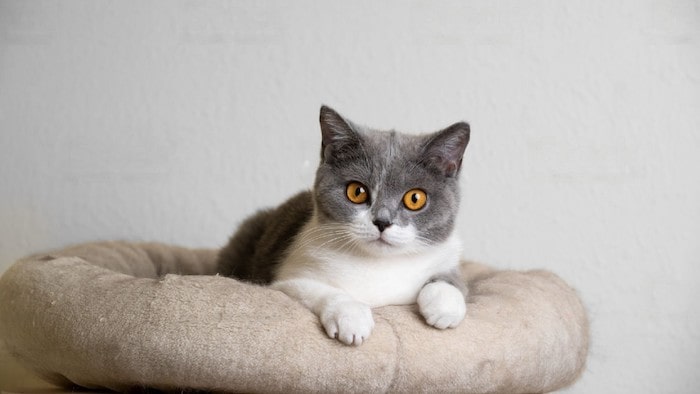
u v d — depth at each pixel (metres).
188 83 3.49
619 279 3.47
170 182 3.53
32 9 3.41
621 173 3.45
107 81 3.46
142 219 3.53
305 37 3.47
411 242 2.03
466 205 3.51
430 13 3.46
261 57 3.48
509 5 3.44
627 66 3.42
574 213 3.49
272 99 3.50
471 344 1.89
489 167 3.50
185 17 3.45
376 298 2.11
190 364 1.73
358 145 2.09
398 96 3.49
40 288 1.98
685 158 3.42
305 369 1.73
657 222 3.45
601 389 3.44
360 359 1.75
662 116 3.42
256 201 3.53
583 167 3.47
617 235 3.46
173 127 3.51
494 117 3.48
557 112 3.46
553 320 2.17
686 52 3.39
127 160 3.50
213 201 3.54
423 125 3.50
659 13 3.39
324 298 1.89
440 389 1.83
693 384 3.45
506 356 1.93
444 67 3.48
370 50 3.47
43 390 2.10
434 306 1.89
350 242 2.08
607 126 3.45
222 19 3.46
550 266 3.50
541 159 3.48
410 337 1.84
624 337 3.46
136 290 1.87
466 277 2.65
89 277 1.99
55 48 3.43
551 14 3.43
